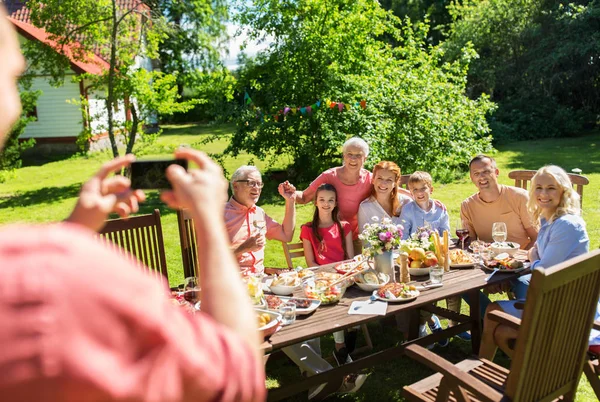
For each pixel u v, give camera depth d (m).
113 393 0.45
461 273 3.50
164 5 16.47
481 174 4.18
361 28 10.62
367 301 3.01
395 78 9.99
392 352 3.31
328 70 10.12
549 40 17.69
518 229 4.25
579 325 2.37
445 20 25.25
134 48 10.95
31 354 0.42
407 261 3.34
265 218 4.23
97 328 0.45
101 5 10.41
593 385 2.78
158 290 0.53
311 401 3.43
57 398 0.43
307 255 4.31
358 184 4.62
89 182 0.69
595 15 16.73
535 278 2.05
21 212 9.25
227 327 0.62
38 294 0.44
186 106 11.29
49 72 11.27
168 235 7.37
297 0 10.41
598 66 17.50
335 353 3.80
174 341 0.50
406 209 4.36
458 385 2.31
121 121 11.77
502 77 18.22
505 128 16.36
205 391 0.52
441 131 9.67
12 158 10.27
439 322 4.32
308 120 9.88
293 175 10.95
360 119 9.47
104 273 0.48
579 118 17.41
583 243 3.26
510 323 2.61
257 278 3.16
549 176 3.38
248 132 10.37
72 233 0.50
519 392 2.20
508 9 18.23
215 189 0.72
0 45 0.48
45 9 10.31
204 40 21.50
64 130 16.38
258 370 0.58
